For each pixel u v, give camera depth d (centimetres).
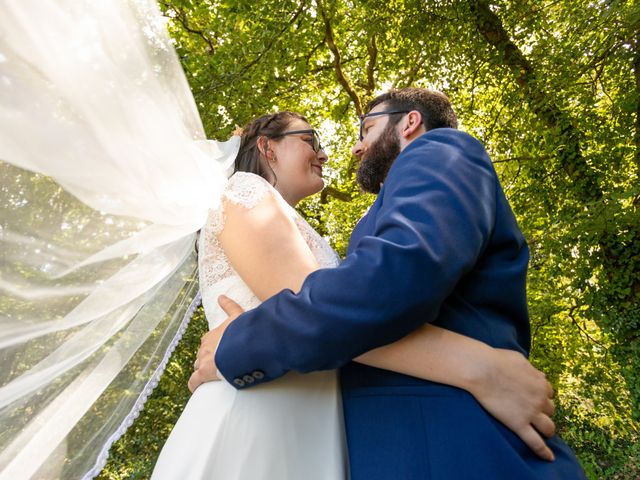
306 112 920
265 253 110
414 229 88
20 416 96
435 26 705
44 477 104
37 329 83
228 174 166
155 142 96
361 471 94
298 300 89
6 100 72
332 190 921
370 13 714
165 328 146
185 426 111
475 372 93
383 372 102
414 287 84
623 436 712
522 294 111
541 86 617
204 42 729
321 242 141
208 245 129
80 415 106
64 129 78
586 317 665
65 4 80
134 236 95
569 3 589
